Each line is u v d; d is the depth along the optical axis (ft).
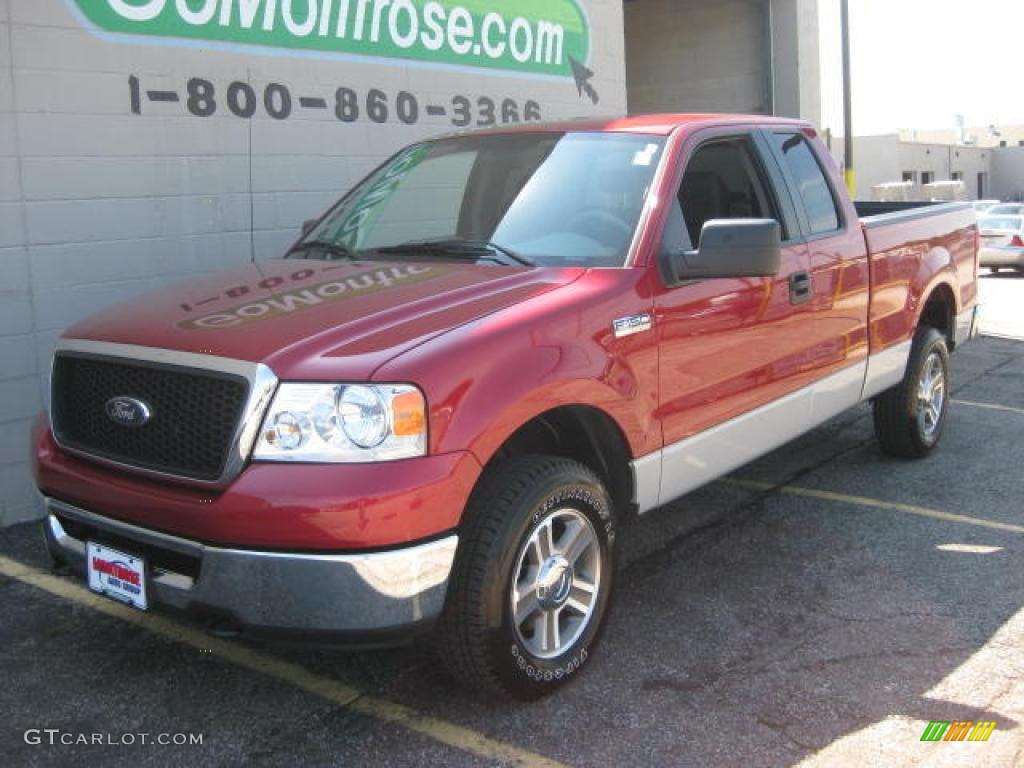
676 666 12.51
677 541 16.92
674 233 13.51
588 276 12.48
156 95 19.86
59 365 11.80
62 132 18.56
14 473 18.34
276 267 14.03
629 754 10.61
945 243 21.15
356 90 23.79
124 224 19.63
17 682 12.28
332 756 10.66
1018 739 10.74
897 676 12.16
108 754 10.71
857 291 17.35
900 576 15.21
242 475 9.91
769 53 44.65
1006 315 45.57
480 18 26.94
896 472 20.44
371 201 15.85
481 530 10.67
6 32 17.67
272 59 21.88
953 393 28.02
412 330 10.73
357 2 23.53
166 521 10.25
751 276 12.66
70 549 11.52
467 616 10.62
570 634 11.96
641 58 48.73
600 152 14.56
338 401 9.84
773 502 18.79
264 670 12.53
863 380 18.02
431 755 10.65
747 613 14.05
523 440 12.64
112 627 13.78
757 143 15.99
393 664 12.64
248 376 10.01
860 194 154.20
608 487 13.03
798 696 11.73
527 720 11.28
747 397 14.60
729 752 10.62
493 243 13.67
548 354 11.21
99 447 11.32
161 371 10.71
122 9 19.15
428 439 10.03
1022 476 19.94
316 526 9.59
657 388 12.78
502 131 16.07
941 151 172.76
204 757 10.66
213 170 20.99
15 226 18.10
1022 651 12.71
